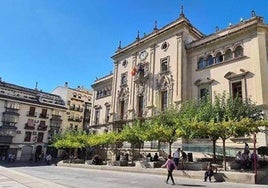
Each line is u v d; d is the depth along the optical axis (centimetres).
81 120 6862
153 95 3597
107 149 3994
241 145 2472
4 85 5678
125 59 4325
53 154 5991
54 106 6269
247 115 1927
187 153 2548
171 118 2316
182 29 3409
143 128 2606
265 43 2664
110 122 4228
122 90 4191
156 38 3772
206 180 1684
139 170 2286
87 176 2022
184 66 3309
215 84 2942
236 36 2847
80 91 7012
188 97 3209
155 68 3681
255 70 2588
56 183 1537
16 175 1944
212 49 3086
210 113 2016
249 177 1555
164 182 1611
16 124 5544
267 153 2052
